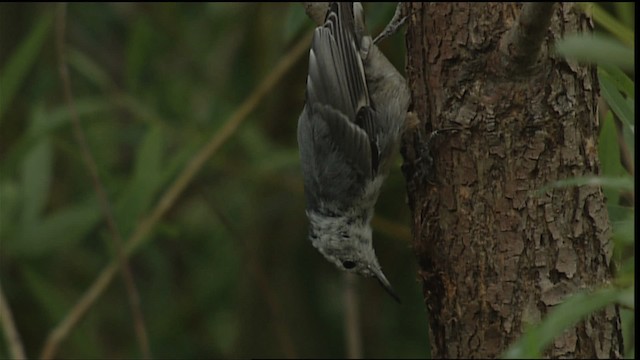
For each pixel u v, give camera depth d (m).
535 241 5.73
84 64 11.12
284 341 10.77
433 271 6.07
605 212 5.82
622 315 6.82
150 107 11.09
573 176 5.76
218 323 11.55
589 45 4.02
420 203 6.19
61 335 9.25
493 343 5.78
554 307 5.66
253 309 11.51
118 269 9.64
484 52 5.87
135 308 9.13
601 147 6.83
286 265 11.81
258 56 11.73
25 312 11.41
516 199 5.77
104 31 12.29
